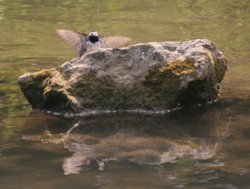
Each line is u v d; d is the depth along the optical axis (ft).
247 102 43.01
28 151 33.01
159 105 41.37
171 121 39.06
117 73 41.75
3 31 78.64
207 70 41.52
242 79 49.39
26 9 96.68
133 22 83.30
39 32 77.15
